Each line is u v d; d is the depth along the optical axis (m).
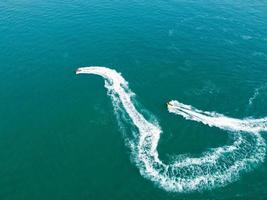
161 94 102.31
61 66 114.06
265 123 92.94
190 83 107.06
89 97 100.62
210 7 157.50
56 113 94.81
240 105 98.94
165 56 119.75
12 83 105.81
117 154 83.19
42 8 151.25
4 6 153.25
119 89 103.94
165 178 77.50
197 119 93.62
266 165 80.88
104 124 91.62
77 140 86.94
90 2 157.00
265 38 133.12
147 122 92.44
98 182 76.50
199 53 122.19
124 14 146.88
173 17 146.50
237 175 78.38
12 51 120.81
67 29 134.88
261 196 73.94
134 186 75.69
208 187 75.69
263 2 165.62
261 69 114.81
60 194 73.81
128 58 118.31
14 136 87.62
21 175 77.75
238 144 86.31
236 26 141.50
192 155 83.19
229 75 111.19
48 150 84.12
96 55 119.75
